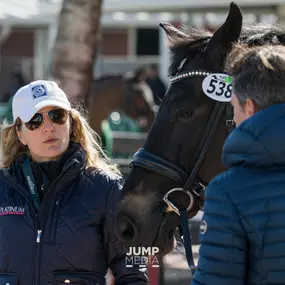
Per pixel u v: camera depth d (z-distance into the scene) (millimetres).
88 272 5625
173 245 6102
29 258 5566
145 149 6098
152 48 33219
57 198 5652
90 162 5934
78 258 5586
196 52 6211
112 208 5707
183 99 6035
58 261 5562
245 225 4238
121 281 5840
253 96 4398
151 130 6129
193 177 5988
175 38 6383
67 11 12219
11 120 6223
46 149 5695
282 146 4246
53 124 5703
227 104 5965
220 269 4238
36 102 5691
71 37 12148
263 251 4207
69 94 12078
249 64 4477
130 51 33500
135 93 19516
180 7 18031
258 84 4379
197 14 20109
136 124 21875
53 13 22469
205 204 4398
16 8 22875
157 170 5965
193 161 6004
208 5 17672
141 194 5957
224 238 4250
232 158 4375
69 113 5879
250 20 21422
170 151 6004
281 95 4352
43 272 5559
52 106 5719
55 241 5562
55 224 5590
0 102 32188
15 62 33594
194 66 6129
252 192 4258
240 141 4312
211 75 6027
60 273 5574
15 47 34250
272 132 4246
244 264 4258
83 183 5738
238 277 4238
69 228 5586
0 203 5730
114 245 5781
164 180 5980
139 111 19719
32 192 5719
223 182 4348
